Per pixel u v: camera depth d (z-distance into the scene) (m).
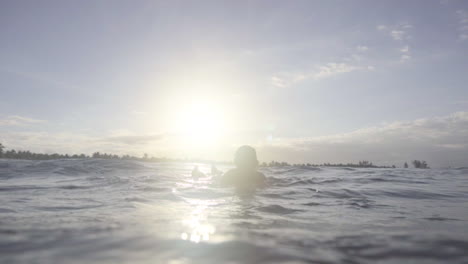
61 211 2.91
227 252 1.57
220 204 3.57
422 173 10.93
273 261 1.46
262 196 4.43
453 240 1.94
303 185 6.13
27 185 5.65
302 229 2.24
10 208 3.09
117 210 3.00
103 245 1.62
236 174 6.20
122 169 10.52
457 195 4.95
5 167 9.97
